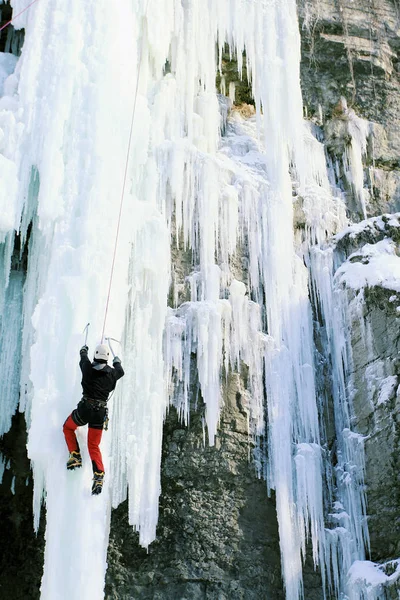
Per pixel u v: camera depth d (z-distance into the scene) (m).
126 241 9.85
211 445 10.35
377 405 10.44
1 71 11.31
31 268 10.41
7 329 10.62
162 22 12.00
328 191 13.11
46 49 10.50
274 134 12.41
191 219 11.30
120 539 9.91
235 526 10.10
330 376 11.36
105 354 8.46
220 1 12.81
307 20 14.25
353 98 14.03
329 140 13.52
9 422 10.46
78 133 10.12
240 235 11.59
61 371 8.81
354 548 10.13
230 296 11.07
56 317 9.02
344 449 10.77
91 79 10.40
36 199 10.41
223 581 9.86
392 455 10.08
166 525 10.00
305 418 10.86
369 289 10.96
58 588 8.09
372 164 13.66
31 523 10.88
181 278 11.02
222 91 13.35
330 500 10.52
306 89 13.90
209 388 10.46
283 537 10.04
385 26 14.74
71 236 9.59
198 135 12.17
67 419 8.38
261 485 10.38
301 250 12.10
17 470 11.13
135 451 9.74
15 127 10.14
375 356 10.68
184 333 10.68
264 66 12.71
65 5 10.71
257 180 12.06
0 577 10.66
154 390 10.05
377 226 12.01
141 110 10.80
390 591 9.16
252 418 10.60
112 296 9.42
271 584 9.97
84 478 8.38
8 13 12.15
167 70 12.47
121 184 10.08
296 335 11.27
